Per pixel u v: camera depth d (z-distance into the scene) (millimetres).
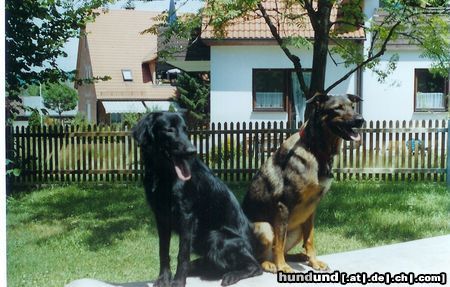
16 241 7102
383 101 16172
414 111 16188
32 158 11594
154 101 26969
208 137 11477
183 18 9695
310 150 4293
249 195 4645
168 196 3871
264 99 16531
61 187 11211
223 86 16328
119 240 7156
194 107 22438
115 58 28406
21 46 10078
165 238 4035
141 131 3836
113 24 29562
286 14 11430
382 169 11266
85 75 29406
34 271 5934
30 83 10562
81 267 6098
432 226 7598
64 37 10594
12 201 9781
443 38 9648
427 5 9812
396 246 5500
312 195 4359
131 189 10766
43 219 8367
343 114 4172
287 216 4363
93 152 11703
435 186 10477
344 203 8891
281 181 4352
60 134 11656
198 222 4121
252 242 4457
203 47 17328
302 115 16453
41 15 9922
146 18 30266
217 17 8469
